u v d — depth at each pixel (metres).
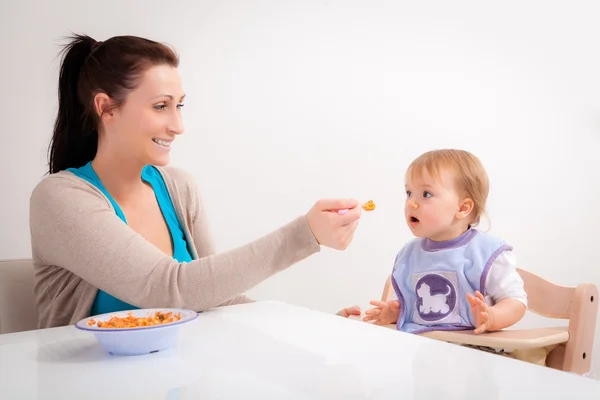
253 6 1.94
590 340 1.25
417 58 2.29
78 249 0.93
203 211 1.35
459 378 0.57
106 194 1.11
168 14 1.79
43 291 1.11
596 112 2.67
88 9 1.68
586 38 2.63
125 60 1.05
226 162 1.91
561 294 1.25
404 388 0.54
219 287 0.89
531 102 2.54
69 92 1.16
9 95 1.57
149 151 1.08
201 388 0.55
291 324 0.84
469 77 2.40
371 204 0.93
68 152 1.19
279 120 2.01
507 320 1.18
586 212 2.67
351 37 2.15
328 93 2.11
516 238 2.51
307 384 0.56
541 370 0.61
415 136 2.30
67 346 0.74
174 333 0.70
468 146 2.41
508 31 2.47
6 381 0.59
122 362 0.65
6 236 1.58
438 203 1.32
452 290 1.28
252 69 1.95
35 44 1.60
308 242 0.89
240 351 0.69
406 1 2.26
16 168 1.59
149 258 0.91
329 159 2.12
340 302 2.15
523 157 2.52
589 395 0.52
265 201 2.00
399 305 1.38
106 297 1.06
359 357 0.66
